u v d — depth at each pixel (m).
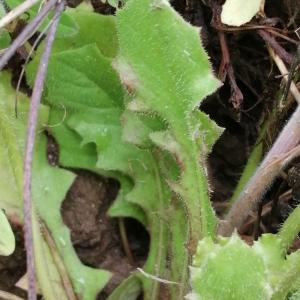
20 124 0.24
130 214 0.26
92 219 0.26
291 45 0.27
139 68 0.22
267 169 0.24
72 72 0.25
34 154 0.25
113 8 0.27
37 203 0.25
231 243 0.19
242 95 0.27
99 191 0.26
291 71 0.25
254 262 0.19
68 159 0.26
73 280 0.24
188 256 0.23
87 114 0.25
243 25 0.26
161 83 0.22
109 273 0.25
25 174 0.20
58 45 0.25
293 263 0.21
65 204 0.26
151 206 0.25
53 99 0.25
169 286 0.24
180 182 0.22
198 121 0.22
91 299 0.24
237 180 0.29
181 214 0.24
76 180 0.26
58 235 0.24
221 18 0.26
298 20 0.27
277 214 0.27
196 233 0.22
